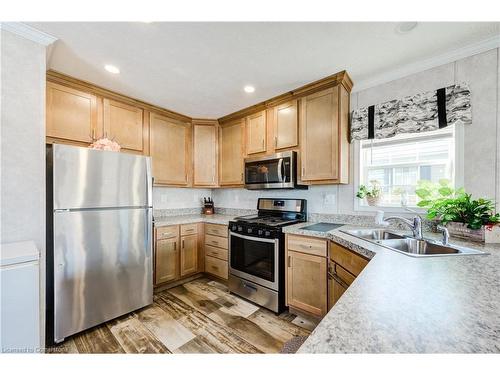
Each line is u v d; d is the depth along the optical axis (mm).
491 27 1469
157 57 1798
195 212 3621
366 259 1341
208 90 2391
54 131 1994
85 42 1609
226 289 2693
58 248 1679
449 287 755
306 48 1686
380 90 2109
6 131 1415
